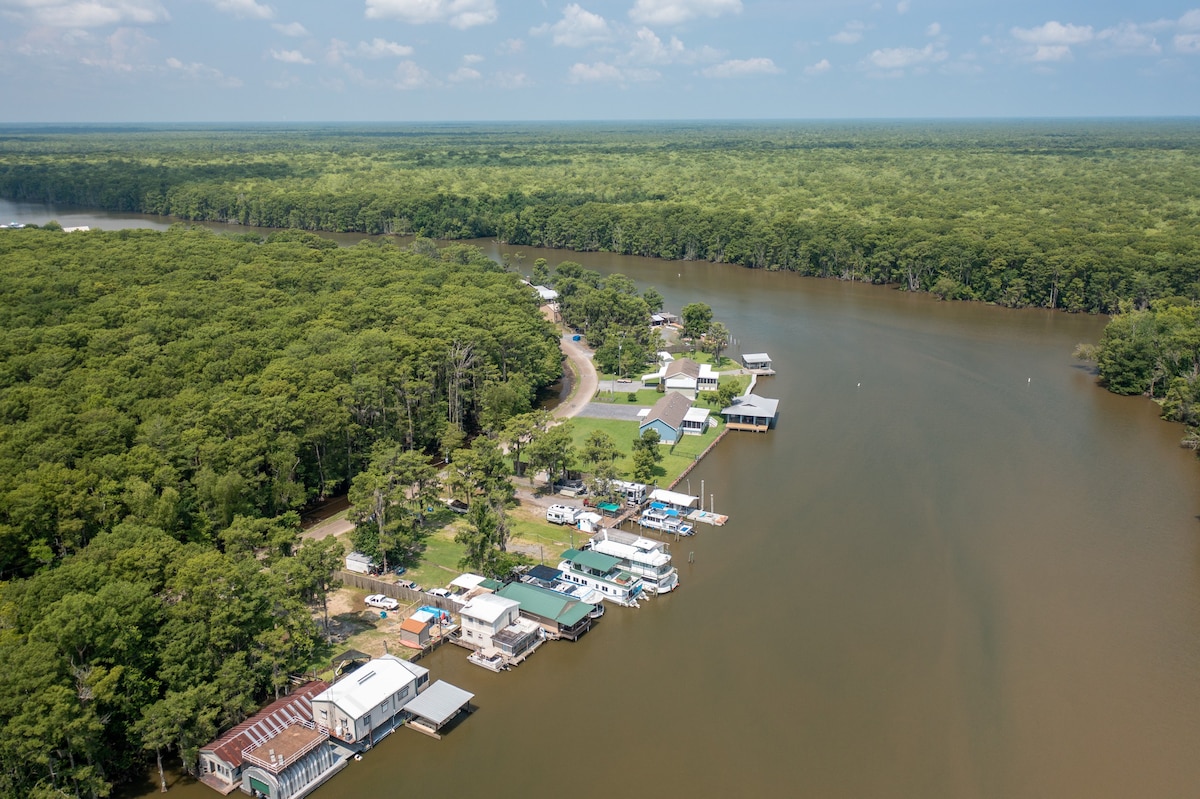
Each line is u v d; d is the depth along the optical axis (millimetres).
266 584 99375
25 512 108188
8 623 88125
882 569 127812
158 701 86750
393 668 97812
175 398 145750
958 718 96812
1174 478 158500
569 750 92250
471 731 95312
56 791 76688
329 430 146125
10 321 176500
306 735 88812
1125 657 107000
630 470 161875
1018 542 135000
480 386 185500
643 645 110938
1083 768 89438
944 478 159125
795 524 142125
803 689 101875
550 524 142375
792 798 85625
